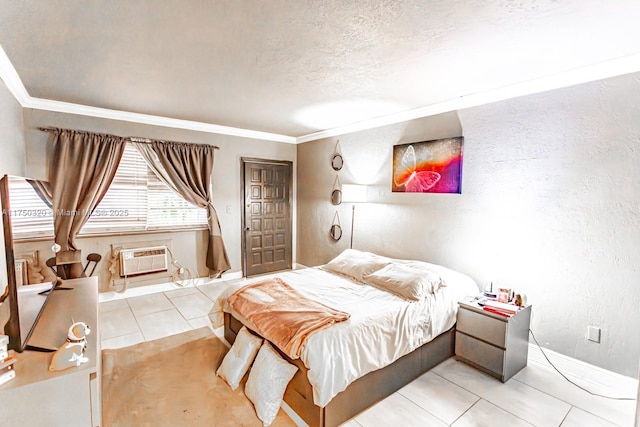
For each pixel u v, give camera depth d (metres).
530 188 2.64
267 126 4.49
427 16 1.64
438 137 3.32
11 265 1.32
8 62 2.24
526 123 2.64
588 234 2.35
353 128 4.31
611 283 2.25
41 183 1.94
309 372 1.76
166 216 4.21
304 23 1.72
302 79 2.59
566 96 2.41
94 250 3.74
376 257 3.47
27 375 1.21
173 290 4.30
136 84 2.71
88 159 3.52
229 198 4.75
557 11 1.57
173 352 2.72
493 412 2.00
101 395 2.13
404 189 3.66
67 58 2.18
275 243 5.32
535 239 2.63
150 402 2.07
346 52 2.09
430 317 2.43
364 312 2.21
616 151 2.20
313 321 1.99
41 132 3.27
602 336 2.29
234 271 4.89
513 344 2.36
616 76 2.18
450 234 3.24
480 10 1.58
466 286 2.86
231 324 2.80
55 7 1.56
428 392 2.21
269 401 1.93
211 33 1.83
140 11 1.60
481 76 2.50
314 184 5.12
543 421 1.92
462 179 3.12
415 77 2.53
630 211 2.16
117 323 3.27
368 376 2.01
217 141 4.56
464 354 2.57
